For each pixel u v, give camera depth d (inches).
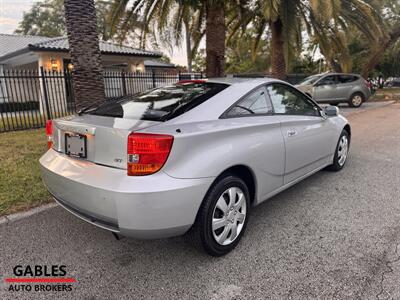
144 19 347.3
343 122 184.7
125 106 116.3
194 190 88.7
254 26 550.3
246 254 103.3
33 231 118.9
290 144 129.5
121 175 86.0
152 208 83.1
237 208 106.3
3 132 324.2
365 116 441.4
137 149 84.0
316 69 1111.0
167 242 112.3
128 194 82.1
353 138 289.9
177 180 86.0
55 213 133.6
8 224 123.9
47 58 526.0
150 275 93.4
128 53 585.9
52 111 450.0
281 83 137.7
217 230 100.8
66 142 104.3
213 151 95.0
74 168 97.3
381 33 491.8
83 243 111.1
